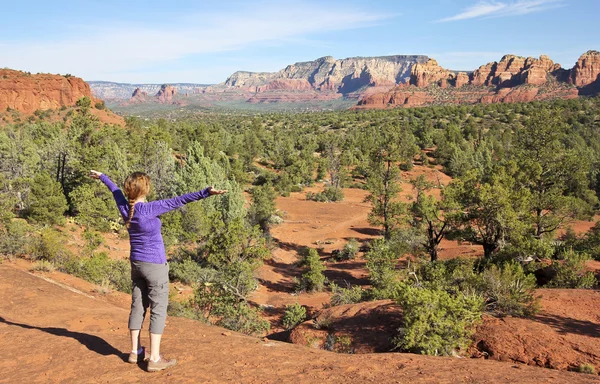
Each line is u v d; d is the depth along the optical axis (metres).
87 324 6.29
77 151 47.09
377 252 25.70
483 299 11.84
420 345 9.48
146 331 5.87
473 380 3.84
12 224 19.20
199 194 3.57
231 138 108.56
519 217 25.91
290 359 4.53
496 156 96.50
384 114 195.00
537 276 21.45
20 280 8.62
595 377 3.99
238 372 4.03
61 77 146.75
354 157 97.69
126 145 63.91
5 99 133.88
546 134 32.41
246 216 44.66
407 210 38.31
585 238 28.86
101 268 17.81
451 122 146.12
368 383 3.75
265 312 23.25
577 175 31.02
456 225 27.38
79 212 38.28
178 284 25.30
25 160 48.22
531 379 3.86
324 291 28.48
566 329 9.95
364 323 12.70
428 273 20.11
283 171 79.69
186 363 4.23
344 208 59.38
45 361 4.29
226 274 21.58
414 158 104.06
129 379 3.79
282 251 40.62
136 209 3.63
